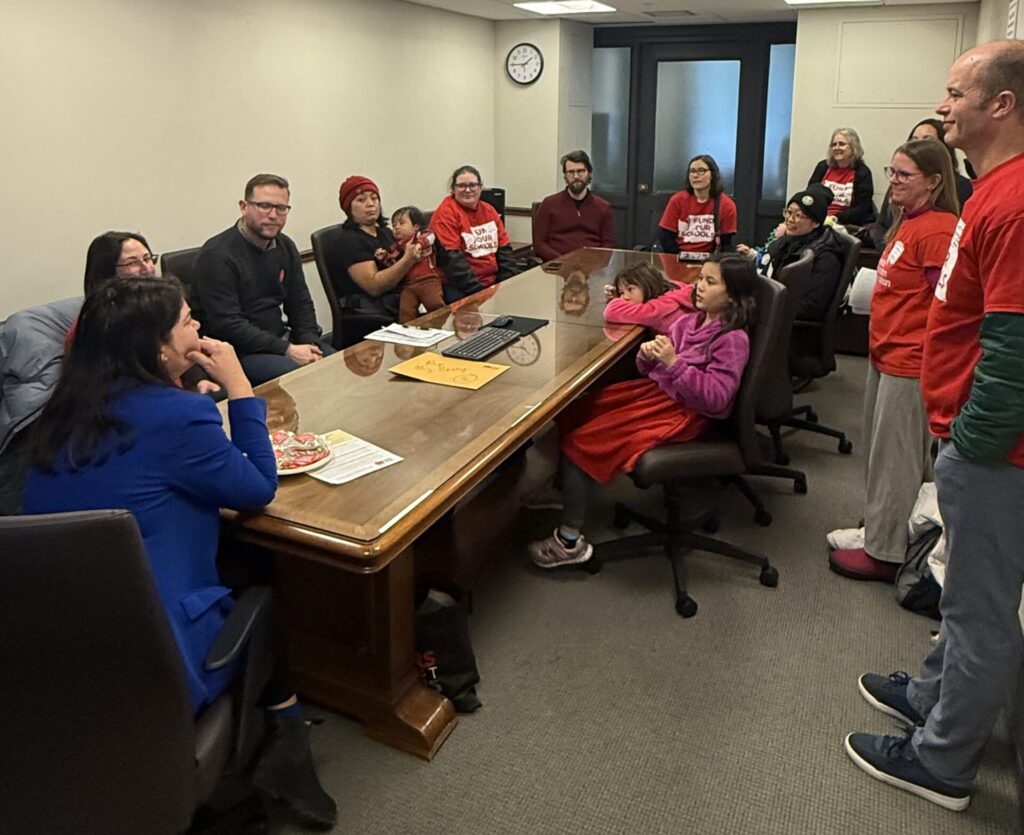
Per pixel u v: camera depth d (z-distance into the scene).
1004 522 1.59
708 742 2.05
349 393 2.36
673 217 5.20
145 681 1.26
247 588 1.71
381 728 2.05
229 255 3.39
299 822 1.81
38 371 2.55
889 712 2.14
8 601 1.16
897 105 6.22
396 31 5.90
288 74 4.98
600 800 1.88
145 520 1.50
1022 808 1.80
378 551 1.57
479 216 4.73
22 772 1.29
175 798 1.35
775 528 3.18
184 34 4.26
